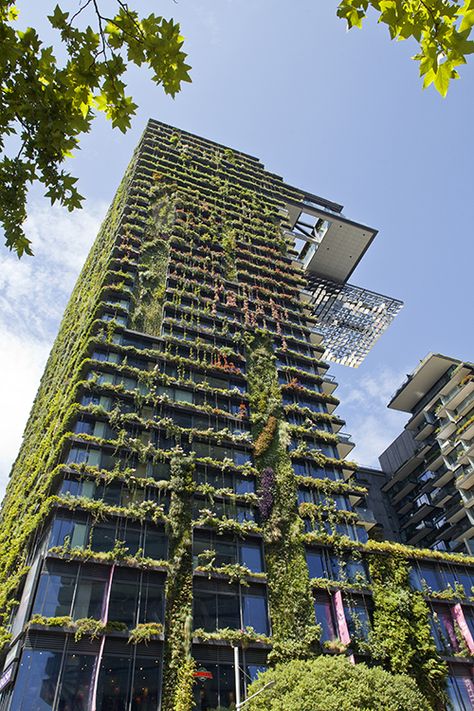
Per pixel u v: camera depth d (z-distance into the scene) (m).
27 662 26.53
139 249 56.66
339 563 38.25
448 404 75.19
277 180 86.50
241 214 71.06
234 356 50.09
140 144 76.88
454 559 42.38
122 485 35.75
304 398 50.78
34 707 25.36
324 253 89.69
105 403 40.31
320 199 88.69
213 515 36.97
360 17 6.65
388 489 80.81
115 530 33.34
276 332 56.41
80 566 30.92
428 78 6.54
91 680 27.12
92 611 29.58
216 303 54.75
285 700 23.62
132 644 29.03
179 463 38.47
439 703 33.25
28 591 31.08
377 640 34.88
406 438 83.94
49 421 47.69
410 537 74.12
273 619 33.72
